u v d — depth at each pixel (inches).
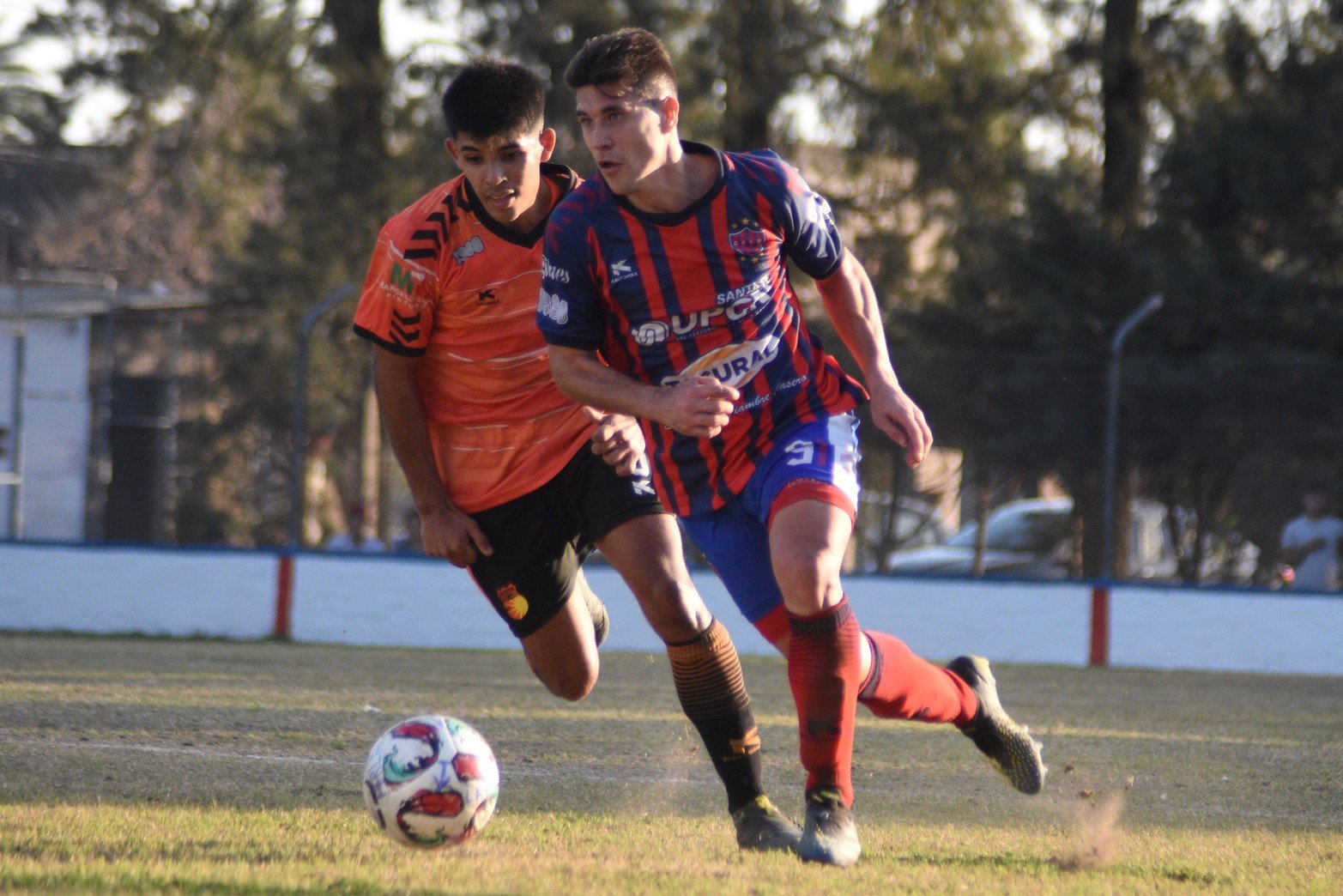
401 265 545.0
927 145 2578.7
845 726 454.6
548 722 868.0
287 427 2374.5
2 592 1779.0
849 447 484.1
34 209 3727.9
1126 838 514.9
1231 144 2481.5
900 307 2491.4
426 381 573.3
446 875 399.5
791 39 2546.8
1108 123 2591.0
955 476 1911.9
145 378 2475.4
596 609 622.5
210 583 1768.0
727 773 490.3
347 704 928.3
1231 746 855.1
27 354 2568.9
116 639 1701.5
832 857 436.8
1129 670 1643.7
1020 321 2201.0
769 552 483.2
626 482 537.0
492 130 512.4
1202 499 1908.2
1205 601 1696.6
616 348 492.1
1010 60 2652.6
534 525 569.3
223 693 973.8
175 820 478.6
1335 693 1331.2
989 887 404.2
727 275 469.1
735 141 2593.5
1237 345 2027.6
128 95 2834.6
